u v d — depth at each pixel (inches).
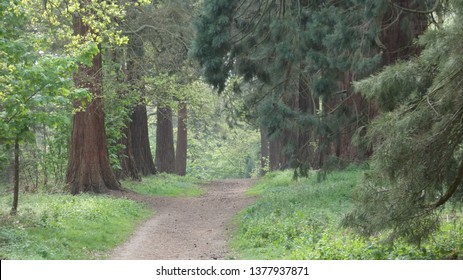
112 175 961.5
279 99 819.4
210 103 1472.7
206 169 2760.8
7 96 468.1
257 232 579.5
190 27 1039.6
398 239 370.9
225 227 708.7
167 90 1106.1
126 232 648.4
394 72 339.9
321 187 781.9
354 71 697.0
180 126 1760.6
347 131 786.8
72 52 550.3
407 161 318.3
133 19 1036.5
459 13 317.1
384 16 719.1
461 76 302.8
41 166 959.0
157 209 885.8
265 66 851.4
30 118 504.7
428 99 313.4
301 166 821.9
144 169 1366.9
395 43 712.4
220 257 511.8
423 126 315.9
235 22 851.4
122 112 1000.9
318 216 580.4
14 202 601.0
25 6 522.0
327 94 772.0
